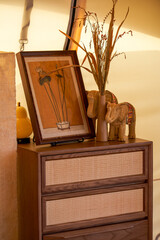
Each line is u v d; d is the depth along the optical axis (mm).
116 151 1696
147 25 2236
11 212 1630
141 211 1778
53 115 1702
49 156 1556
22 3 1847
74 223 1628
